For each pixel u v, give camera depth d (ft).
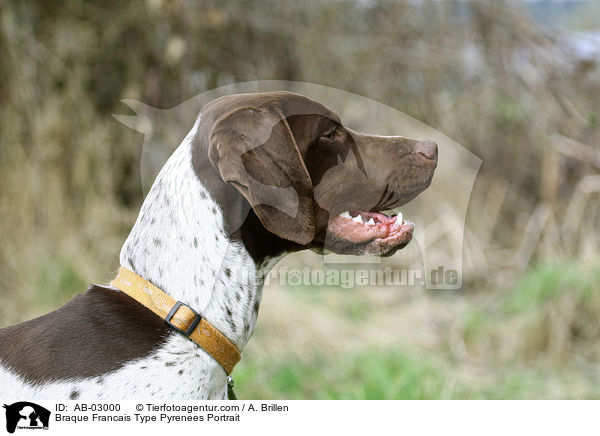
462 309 16.55
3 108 16.44
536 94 19.25
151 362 6.54
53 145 16.39
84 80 17.44
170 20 16.78
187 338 6.67
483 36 19.38
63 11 17.58
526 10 19.34
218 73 17.49
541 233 17.89
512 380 13.55
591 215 17.29
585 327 15.21
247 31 18.35
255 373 13.14
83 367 6.48
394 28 19.16
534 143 19.45
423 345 14.98
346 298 16.37
